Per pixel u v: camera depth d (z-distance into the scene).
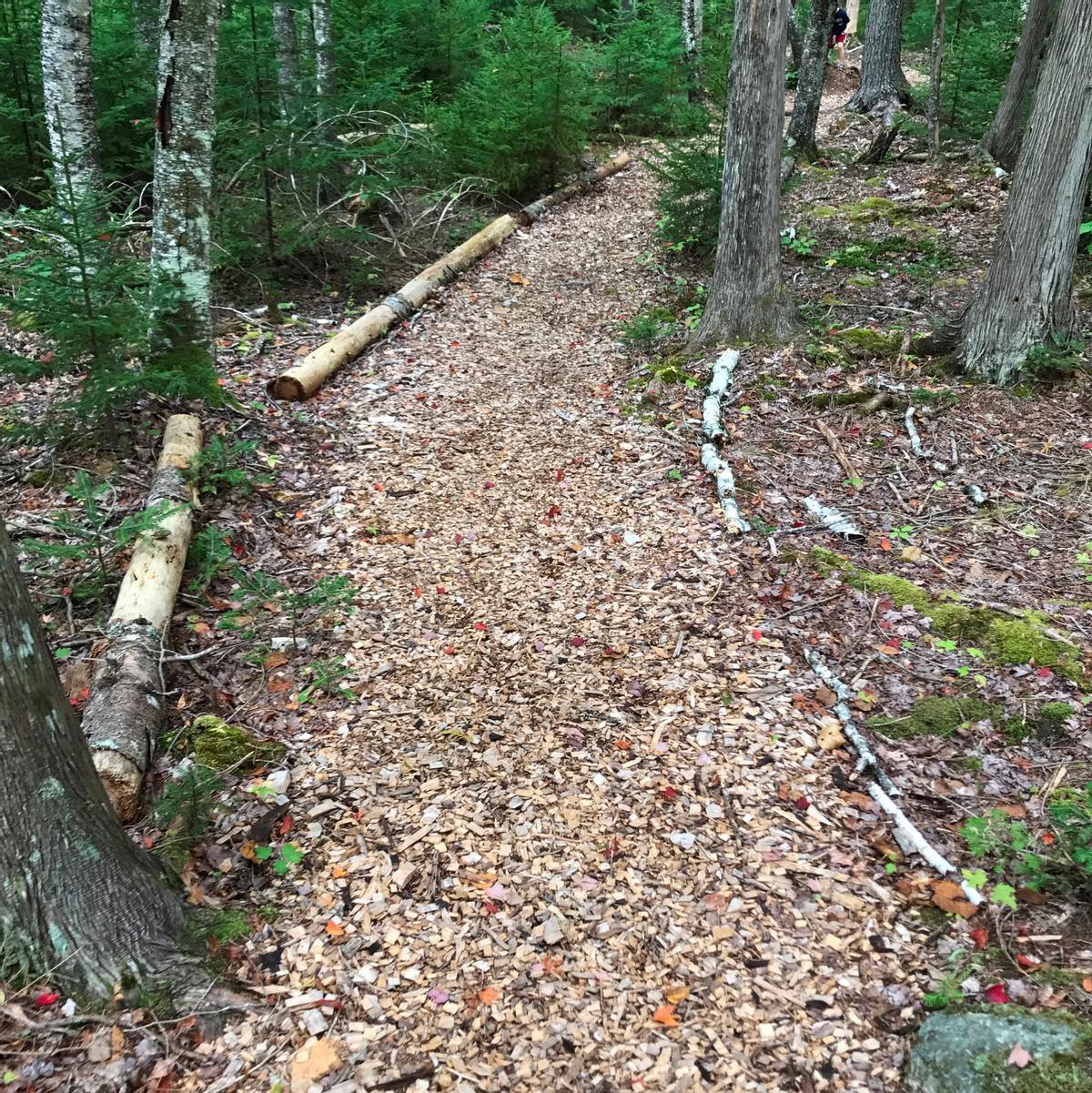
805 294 8.77
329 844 3.42
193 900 3.09
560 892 3.21
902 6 15.80
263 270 9.13
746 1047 2.65
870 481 5.90
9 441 5.70
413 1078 2.58
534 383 7.62
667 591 4.94
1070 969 2.80
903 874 3.23
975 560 5.05
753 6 6.76
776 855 3.32
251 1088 2.52
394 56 13.09
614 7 20.52
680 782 3.68
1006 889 3.04
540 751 3.88
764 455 6.21
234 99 8.85
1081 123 6.10
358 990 2.85
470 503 5.88
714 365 7.27
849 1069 2.58
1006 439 6.17
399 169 10.99
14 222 7.56
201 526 5.27
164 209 6.19
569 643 4.58
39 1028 2.46
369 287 9.63
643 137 16.25
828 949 2.96
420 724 4.06
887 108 15.06
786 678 4.23
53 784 2.50
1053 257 6.45
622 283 9.84
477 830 3.48
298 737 3.97
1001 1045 2.48
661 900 3.16
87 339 5.35
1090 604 4.60
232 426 6.35
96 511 4.83
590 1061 2.63
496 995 2.83
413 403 7.19
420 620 4.78
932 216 10.69
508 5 19.31
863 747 3.77
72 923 2.55
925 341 7.34
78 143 7.88
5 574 2.34
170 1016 2.64
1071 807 3.24
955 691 4.10
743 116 7.13
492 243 10.98
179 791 3.30
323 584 4.64
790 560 5.11
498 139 12.00
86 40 7.76
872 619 4.59
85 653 4.23
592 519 5.68
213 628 4.60
